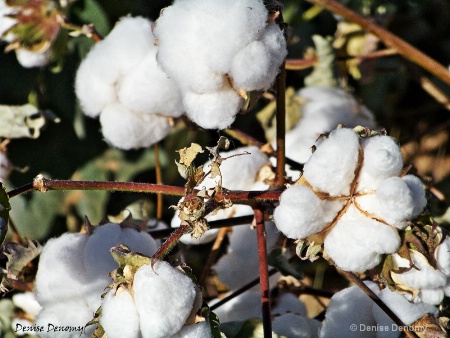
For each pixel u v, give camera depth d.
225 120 1.11
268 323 1.12
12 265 1.21
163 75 1.22
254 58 1.08
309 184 1.04
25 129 1.37
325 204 1.04
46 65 1.36
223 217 1.25
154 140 1.27
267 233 1.25
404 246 1.04
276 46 1.09
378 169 1.02
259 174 1.26
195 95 1.10
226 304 1.26
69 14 1.34
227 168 1.25
